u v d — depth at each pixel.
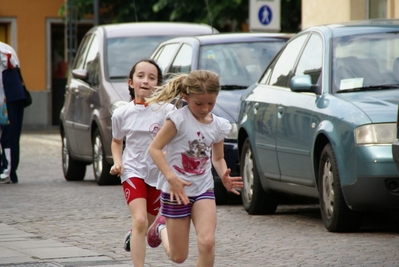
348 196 18.17
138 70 15.09
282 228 20.03
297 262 15.79
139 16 59.88
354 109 18.38
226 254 16.77
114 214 22.73
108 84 30.12
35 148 51.25
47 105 69.44
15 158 31.39
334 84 19.73
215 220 12.90
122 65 31.19
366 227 19.80
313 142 19.33
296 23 56.38
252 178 22.53
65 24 66.69
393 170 17.59
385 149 17.69
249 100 23.27
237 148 23.88
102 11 63.25
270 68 23.42
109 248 17.53
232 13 55.12
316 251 16.88
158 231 13.73
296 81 20.08
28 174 35.94
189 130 12.93
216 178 24.33
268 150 21.61
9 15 69.19
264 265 15.57
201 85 12.57
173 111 12.96
